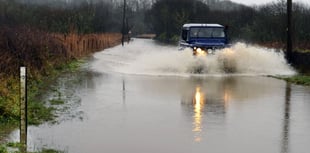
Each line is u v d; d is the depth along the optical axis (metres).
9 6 43.50
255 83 20.77
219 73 25.62
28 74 19.17
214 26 28.03
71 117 12.60
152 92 17.53
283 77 23.06
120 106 14.38
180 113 13.26
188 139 10.29
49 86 18.94
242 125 11.70
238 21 59.47
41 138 10.27
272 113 13.30
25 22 38.84
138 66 28.00
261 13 54.03
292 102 15.23
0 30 21.81
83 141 10.06
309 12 45.16
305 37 40.12
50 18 43.44
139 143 9.95
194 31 27.78
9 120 11.71
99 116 12.77
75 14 49.09
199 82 21.05
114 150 9.40
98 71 26.20
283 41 40.88
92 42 48.31
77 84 19.84
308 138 10.42
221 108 14.08
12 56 18.81
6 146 9.41
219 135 10.67
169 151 9.35
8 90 14.38
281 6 46.00
